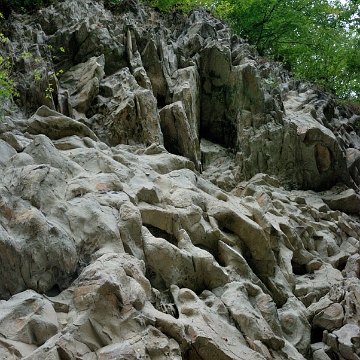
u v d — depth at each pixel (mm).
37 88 10359
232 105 13398
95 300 5133
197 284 7180
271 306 7215
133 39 12836
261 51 20391
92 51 12312
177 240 7660
